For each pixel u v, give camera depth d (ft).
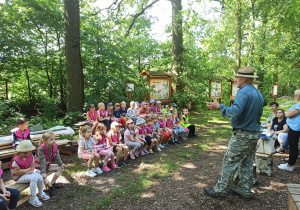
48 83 43.01
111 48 32.55
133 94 36.96
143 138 18.22
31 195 10.19
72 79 29.04
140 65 49.90
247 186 10.61
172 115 24.25
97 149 14.62
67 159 16.84
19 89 43.37
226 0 46.42
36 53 37.65
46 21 35.99
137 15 44.39
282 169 14.93
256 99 9.70
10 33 34.01
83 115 26.63
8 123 27.43
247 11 40.32
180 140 23.58
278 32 22.57
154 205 10.30
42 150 11.22
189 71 41.37
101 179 13.34
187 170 14.85
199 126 31.14
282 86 102.94
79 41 28.84
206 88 45.19
